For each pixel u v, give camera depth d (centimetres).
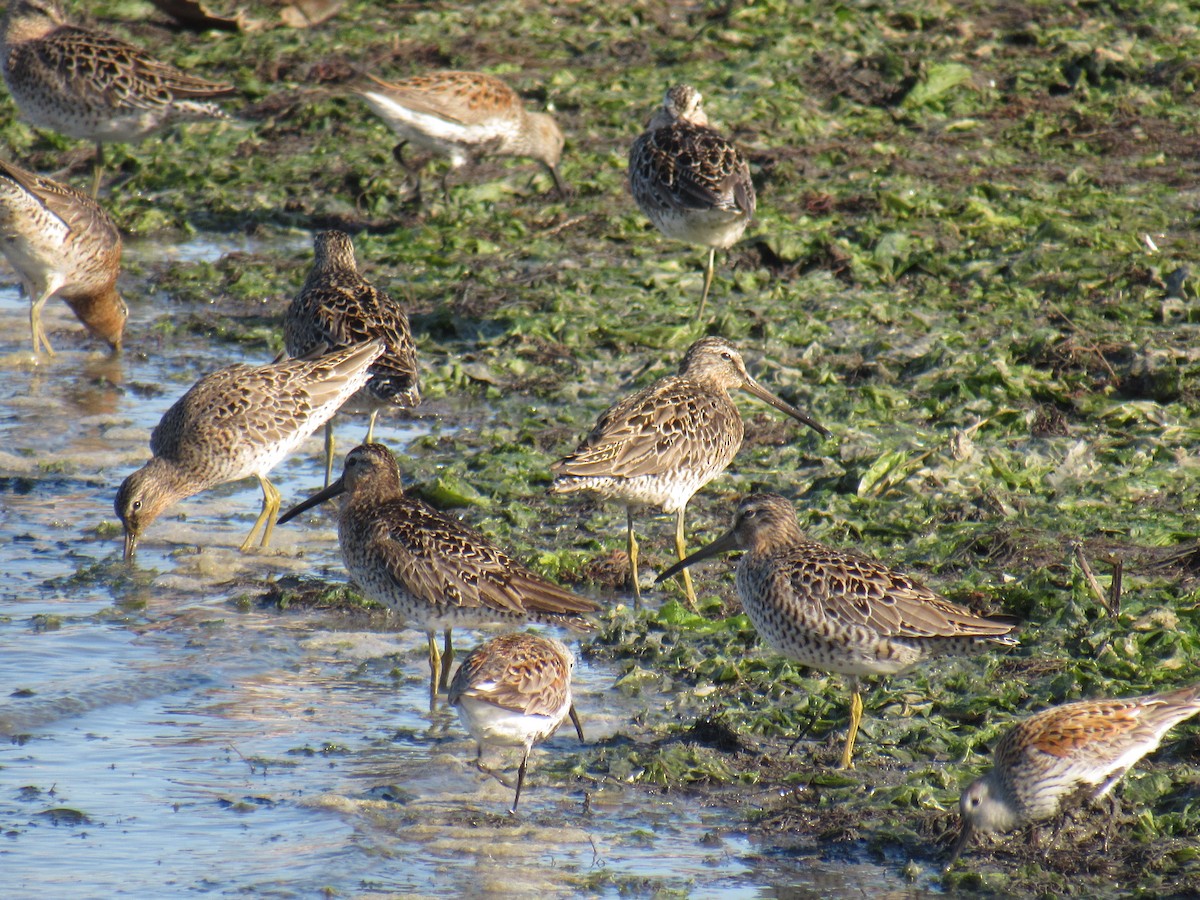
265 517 1451
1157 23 2927
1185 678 1102
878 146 2436
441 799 1014
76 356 1922
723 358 1408
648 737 1091
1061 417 1577
